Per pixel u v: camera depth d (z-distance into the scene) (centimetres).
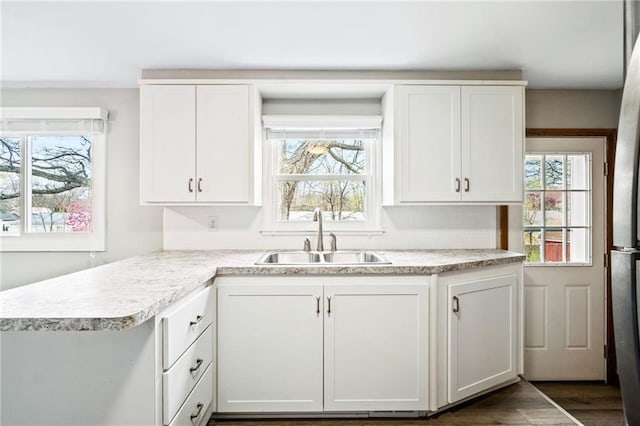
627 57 84
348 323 211
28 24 202
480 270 233
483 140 257
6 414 130
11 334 131
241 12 191
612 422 240
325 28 207
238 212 288
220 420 214
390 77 266
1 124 291
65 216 303
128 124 299
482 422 212
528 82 289
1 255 298
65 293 144
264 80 257
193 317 172
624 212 77
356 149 300
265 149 290
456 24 204
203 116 253
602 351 302
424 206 290
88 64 254
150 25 204
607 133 303
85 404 131
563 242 305
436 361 212
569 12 192
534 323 302
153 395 132
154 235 299
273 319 210
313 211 298
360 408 211
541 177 304
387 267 209
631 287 77
